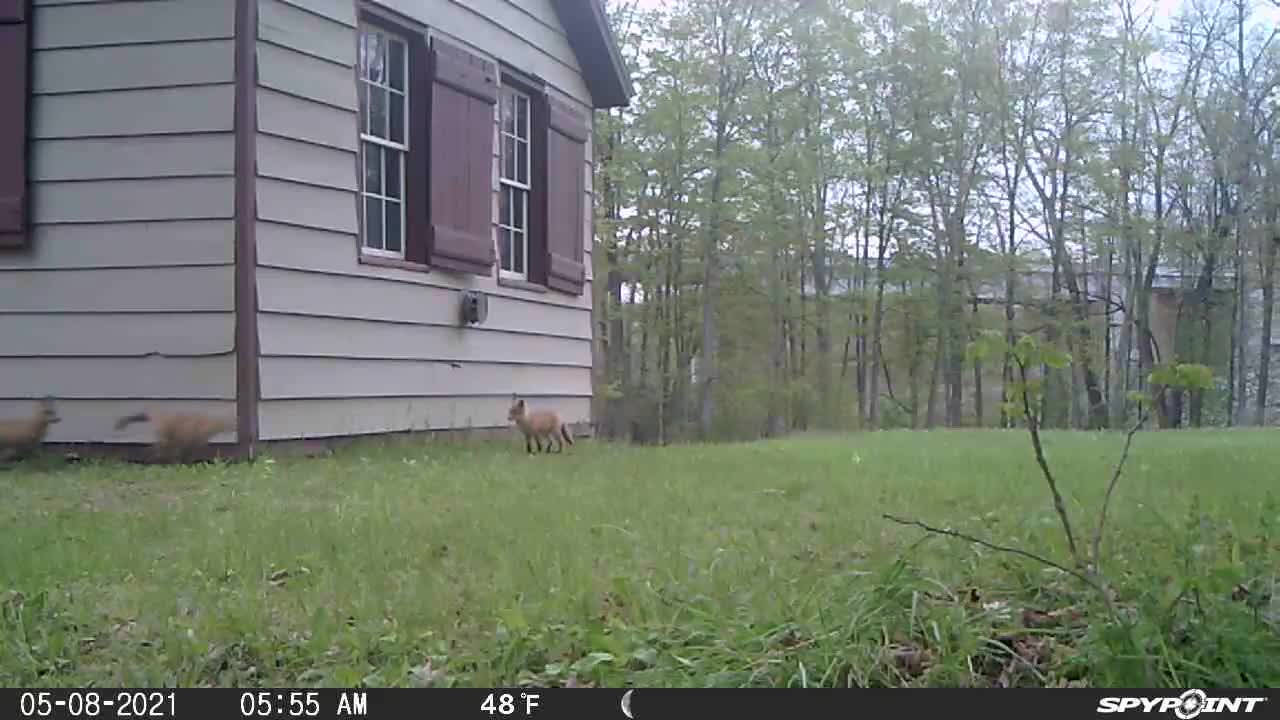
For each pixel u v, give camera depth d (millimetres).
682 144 26719
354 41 8625
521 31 11117
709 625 3217
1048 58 31859
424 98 9516
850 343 34438
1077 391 33125
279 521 5113
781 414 29844
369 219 9211
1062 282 33062
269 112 7848
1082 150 31672
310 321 8234
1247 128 32375
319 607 3469
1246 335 34594
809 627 3146
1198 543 3826
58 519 5270
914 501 5879
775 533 4883
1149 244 33125
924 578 3385
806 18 27500
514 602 3578
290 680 3080
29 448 7750
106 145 7797
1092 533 4527
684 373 29250
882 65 31125
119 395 7785
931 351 33812
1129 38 31625
